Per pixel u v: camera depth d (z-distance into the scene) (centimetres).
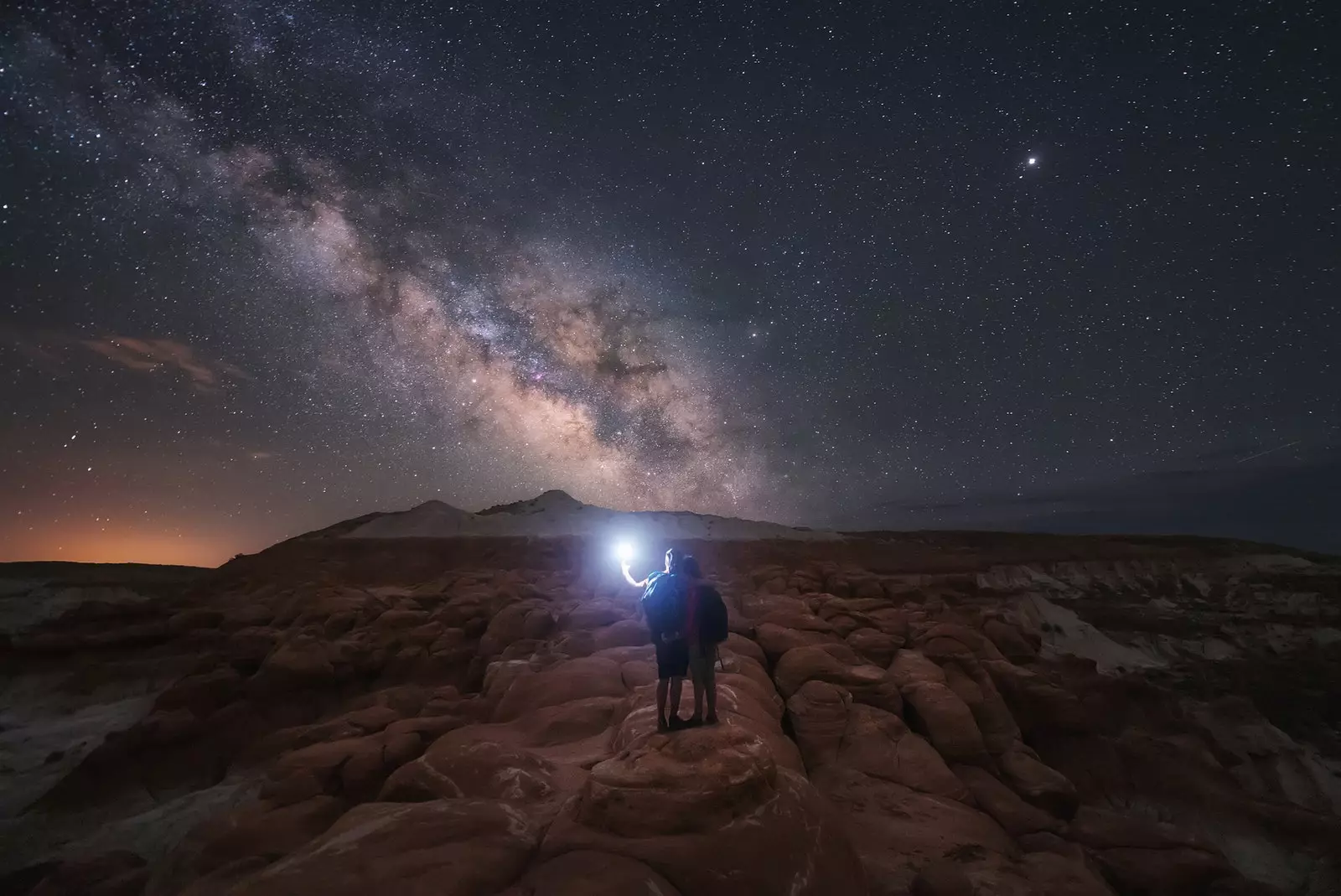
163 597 2294
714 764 470
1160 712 1543
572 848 410
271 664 1398
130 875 732
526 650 1302
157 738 1243
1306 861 1049
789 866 421
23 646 1712
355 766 771
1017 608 2669
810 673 1050
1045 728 1217
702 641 595
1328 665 2338
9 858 1003
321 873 371
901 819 762
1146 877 775
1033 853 750
